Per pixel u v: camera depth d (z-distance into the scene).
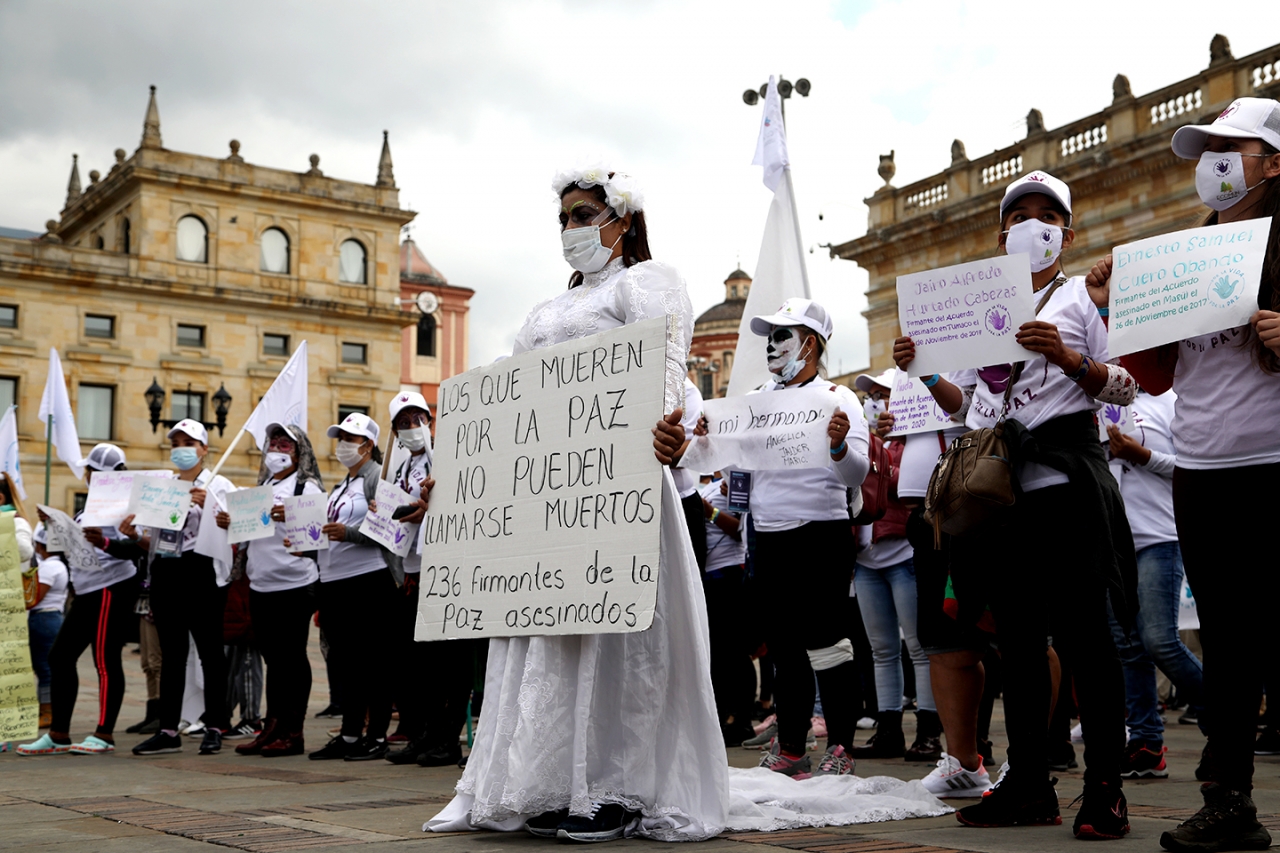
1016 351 3.85
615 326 4.21
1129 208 22.70
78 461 12.29
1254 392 3.38
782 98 11.05
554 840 3.79
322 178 51.31
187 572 7.79
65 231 54.31
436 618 4.36
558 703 3.90
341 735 7.18
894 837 3.74
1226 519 3.42
